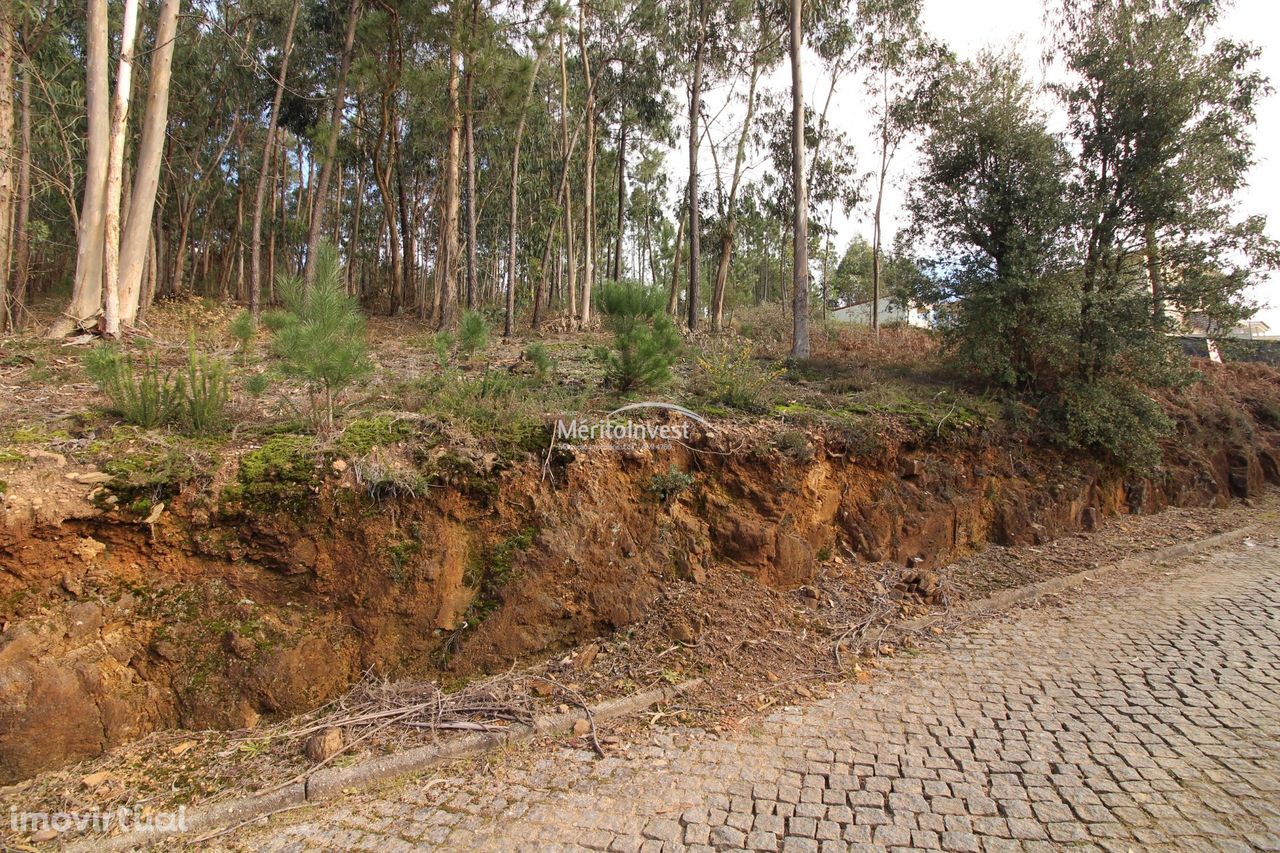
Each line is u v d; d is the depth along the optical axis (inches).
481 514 177.6
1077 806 126.3
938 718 160.4
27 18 400.8
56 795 123.2
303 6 687.1
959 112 338.0
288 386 238.7
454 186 541.6
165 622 144.6
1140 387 340.5
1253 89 346.6
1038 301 306.3
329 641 155.4
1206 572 281.1
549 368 265.4
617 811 125.6
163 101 338.3
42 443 157.2
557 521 183.0
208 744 138.4
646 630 186.4
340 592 159.0
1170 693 172.7
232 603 150.6
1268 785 132.8
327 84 731.4
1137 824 121.0
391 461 169.9
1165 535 331.0
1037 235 309.1
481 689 161.6
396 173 941.2
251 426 184.7
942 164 342.0
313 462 162.9
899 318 737.0
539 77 768.9
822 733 153.6
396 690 157.9
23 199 439.8
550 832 120.0
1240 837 117.1
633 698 162.2
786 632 198.2
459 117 525.7
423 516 168.2
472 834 119.8
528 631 174.7
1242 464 426.3
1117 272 326.6
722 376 272.1
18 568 133.1
